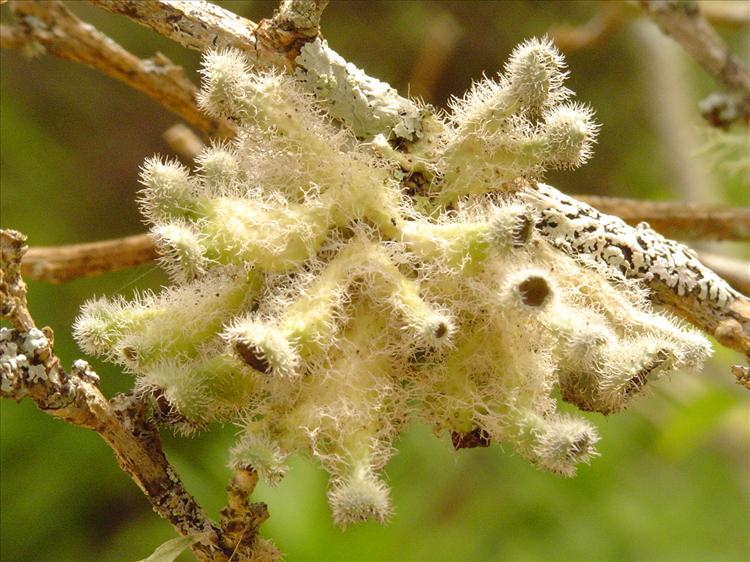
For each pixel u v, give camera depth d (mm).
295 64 103
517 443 92
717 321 106
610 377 92
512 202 100
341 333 92
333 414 90
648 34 257
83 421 95
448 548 248
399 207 96
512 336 93
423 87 232
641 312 99
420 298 91
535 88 94
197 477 248
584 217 104
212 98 94
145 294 97
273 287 94
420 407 95
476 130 96
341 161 95
